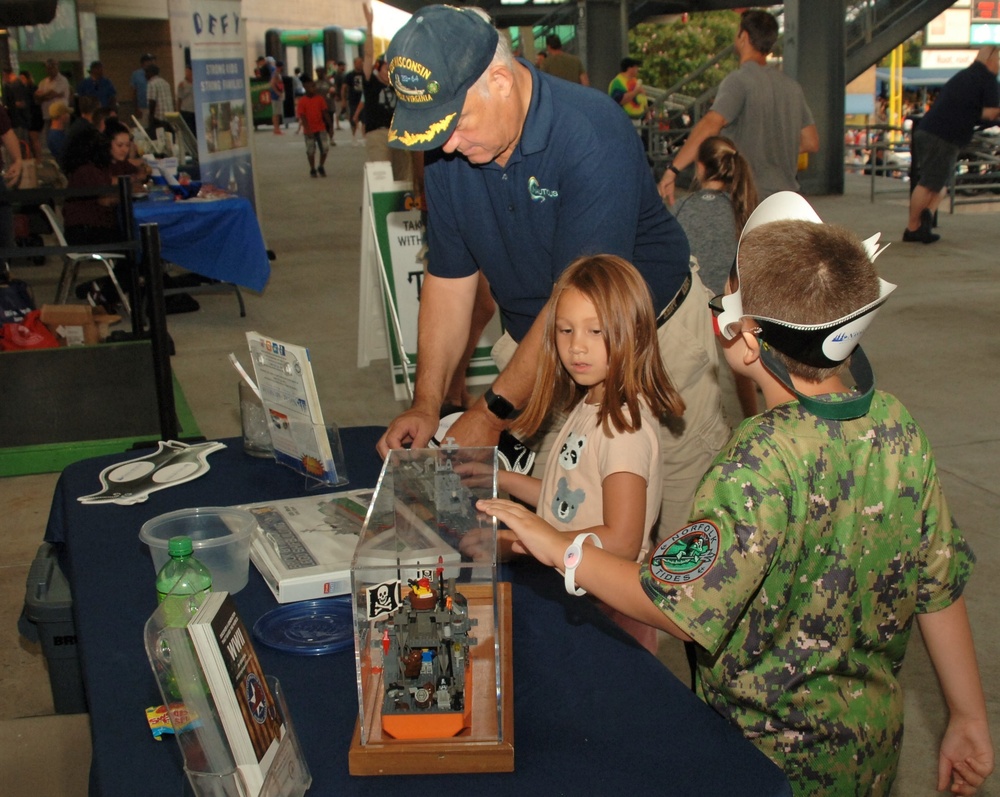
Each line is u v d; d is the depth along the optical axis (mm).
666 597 1194
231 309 7113
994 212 10297
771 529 1196
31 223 8930
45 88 13328
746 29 4883
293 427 2160
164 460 2324
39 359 5184
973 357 5570
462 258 2330
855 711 1310
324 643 1496
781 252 1253
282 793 1138
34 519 3867
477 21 1829
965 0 29703
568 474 1869
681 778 1201
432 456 1527
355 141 22656
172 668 1116
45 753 1688
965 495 3889
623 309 1733
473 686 1306
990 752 1448
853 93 28953
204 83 7629
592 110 2002
